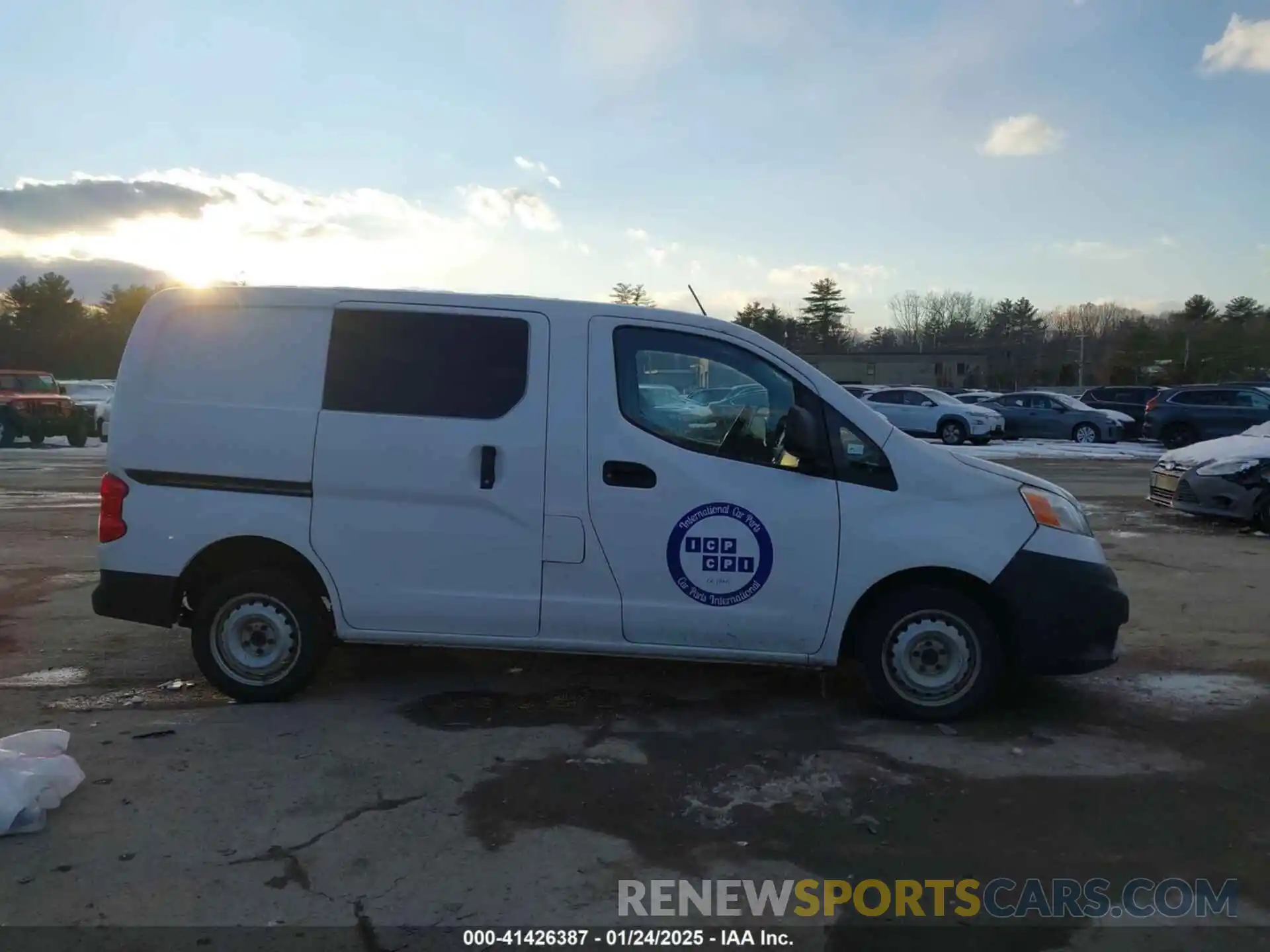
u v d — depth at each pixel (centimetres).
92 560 923
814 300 8969
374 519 505
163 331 519
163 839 375
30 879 344
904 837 388
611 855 370
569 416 497
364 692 554
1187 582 880
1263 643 679
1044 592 493
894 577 502
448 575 505
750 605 496
